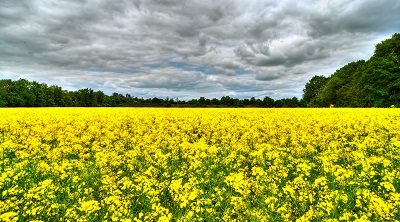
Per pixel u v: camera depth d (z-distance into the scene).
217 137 14.62
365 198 6.36
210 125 18.97
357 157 9.49
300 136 14.17
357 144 11.66
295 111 31.14
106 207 6.12
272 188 6.95
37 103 83.19
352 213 5.99
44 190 6.62
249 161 10.35
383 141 12.24
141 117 23.25
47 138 13.71
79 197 6.83
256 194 6.92
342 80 79.19
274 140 13.45
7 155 10.96
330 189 7.15
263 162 9.48
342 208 6.07
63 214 6.01
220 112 30.05
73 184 7.39
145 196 6.95
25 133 14.97
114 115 24.97
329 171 7.98
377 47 51.94
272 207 5.82
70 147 12.25
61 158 10.49
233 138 14.02
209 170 8.36
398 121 18.39
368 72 49.97
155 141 13.86
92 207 5.65
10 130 16.42
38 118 21.92
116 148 11.71
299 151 11.15
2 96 75.75
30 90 82.56
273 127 17.77
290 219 5.93
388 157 10.12
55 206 5.86
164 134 15.34
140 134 15.88
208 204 6.22
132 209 6.44
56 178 8.00
